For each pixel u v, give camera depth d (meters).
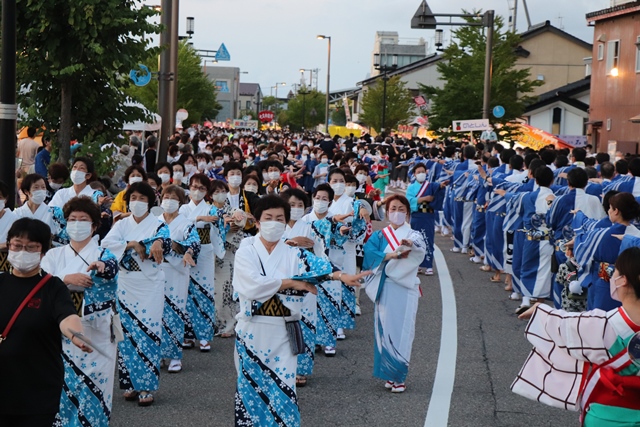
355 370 8.88
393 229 8.00
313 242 8.34
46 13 12.41
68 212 6.20
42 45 12.95
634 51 35.12
